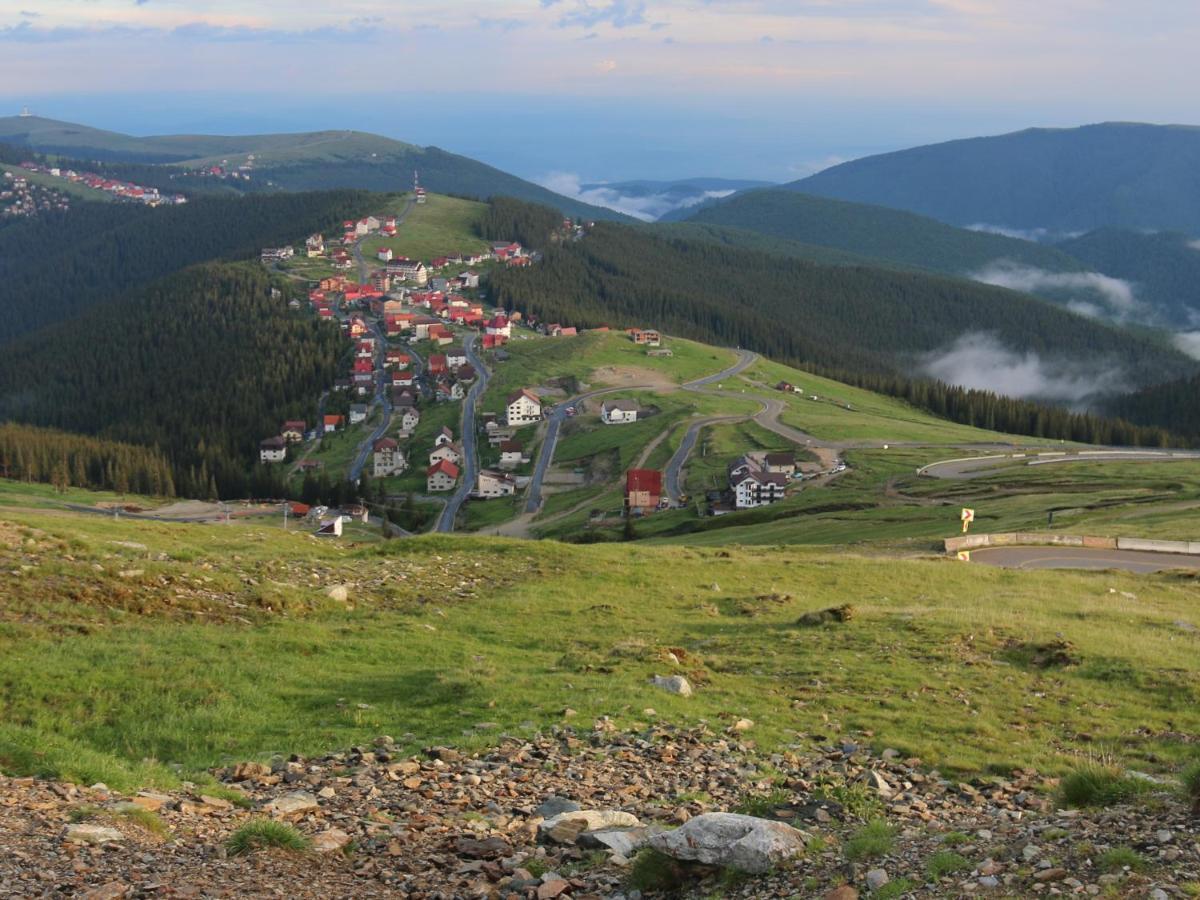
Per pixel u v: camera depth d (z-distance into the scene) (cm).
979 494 12694
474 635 3344
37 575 3106
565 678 2662
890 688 2736
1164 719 2486
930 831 1491
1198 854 1120
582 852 1500
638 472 17000
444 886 1390
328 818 1659
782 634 3394
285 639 2942
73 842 1358
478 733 2175
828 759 2145
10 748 1739
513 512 18588
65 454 19975
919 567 5041
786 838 1378
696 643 3312
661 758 2053
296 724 2234
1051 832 1285
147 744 2073
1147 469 13362
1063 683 2827
